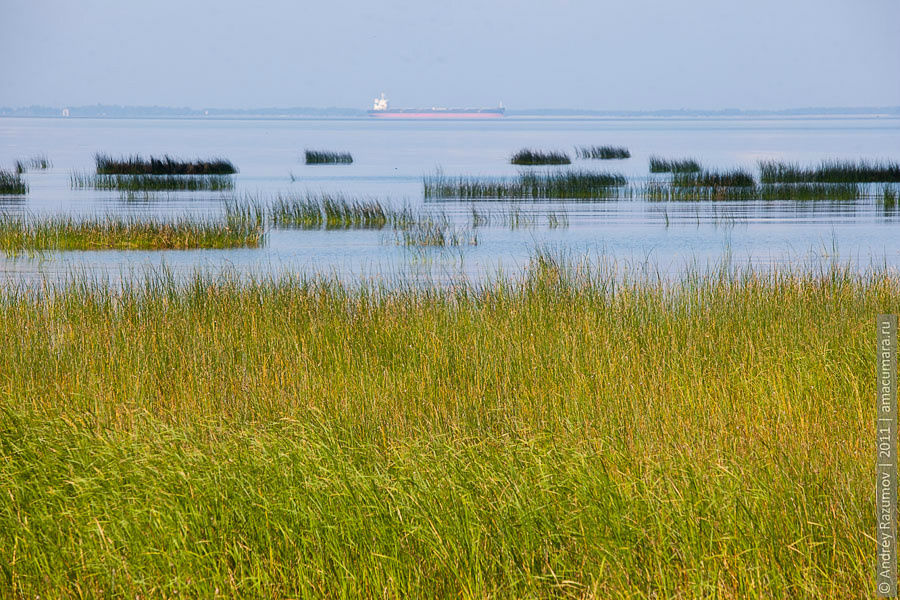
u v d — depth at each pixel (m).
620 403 27.25
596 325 37.75
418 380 30.67
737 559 17.08
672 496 19.22
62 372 32.28
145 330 38.12
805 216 115.81
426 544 18.08
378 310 41.62
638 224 108.62
